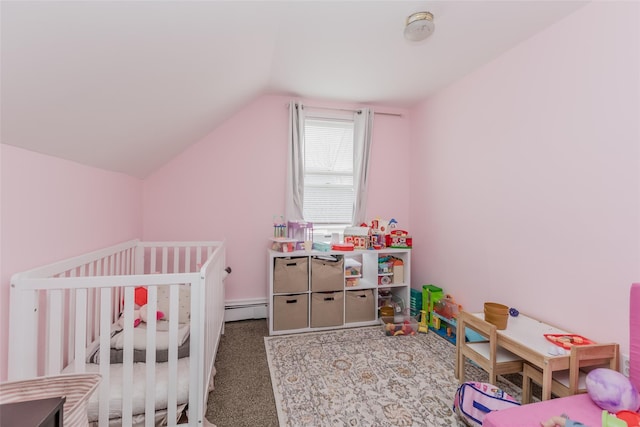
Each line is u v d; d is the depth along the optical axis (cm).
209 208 288
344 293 277
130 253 234
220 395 173
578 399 128
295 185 302
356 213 321
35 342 120
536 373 153
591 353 141
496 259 224
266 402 167
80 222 165
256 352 226
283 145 307
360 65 238
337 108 320
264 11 150
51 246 141
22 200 123
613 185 151
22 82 87
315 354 224
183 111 192
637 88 141
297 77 261
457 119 266
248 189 297
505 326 171
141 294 196
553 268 181
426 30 174
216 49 149
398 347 237
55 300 121
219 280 211
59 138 129
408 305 295
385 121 337
